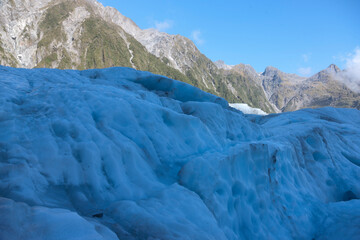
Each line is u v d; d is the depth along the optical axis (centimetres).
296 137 939
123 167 432
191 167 487
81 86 582
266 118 1528
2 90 483
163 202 394
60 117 453
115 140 450
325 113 1655
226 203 498
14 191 311
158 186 437
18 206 261
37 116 444
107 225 323
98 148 418
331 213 711
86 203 356
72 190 366
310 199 751
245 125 847
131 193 404
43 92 519
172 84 877
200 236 352
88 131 438
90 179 386
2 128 392
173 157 530
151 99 680
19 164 341
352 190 887
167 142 542
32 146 386
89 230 265
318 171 898
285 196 689
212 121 699
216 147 617
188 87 891
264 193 615
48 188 350
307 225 654
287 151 805
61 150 396
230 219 496
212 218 408
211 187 476
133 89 762
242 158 577
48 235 249
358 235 580
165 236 329
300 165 862
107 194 386
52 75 686
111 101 525
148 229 332
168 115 590
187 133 589
